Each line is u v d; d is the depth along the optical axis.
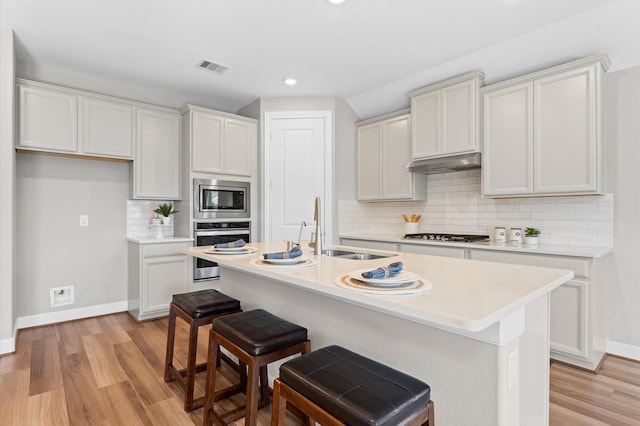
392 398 0.99
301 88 4.00
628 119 2.66
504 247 2.85
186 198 3.91
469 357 1.20
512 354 1.18
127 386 2.24
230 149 4.15
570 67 2.66
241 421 1.90
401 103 4.07
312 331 1.84
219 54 3.16
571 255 2.50
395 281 1.22
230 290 2.57
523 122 2.91
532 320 1.48
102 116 3.50
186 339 3.06
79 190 3.65
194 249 2.42
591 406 2.04
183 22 2.62
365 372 1.13
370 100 4.23
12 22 2.61
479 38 2.85
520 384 1.46
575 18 2.54
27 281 3.36
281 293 2.06
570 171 2.67
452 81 3.36
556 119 2.74
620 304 2.71
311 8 2.45
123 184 3.91
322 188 4.23
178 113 4.01
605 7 2.40
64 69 3.47
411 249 3.54
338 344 1.69
